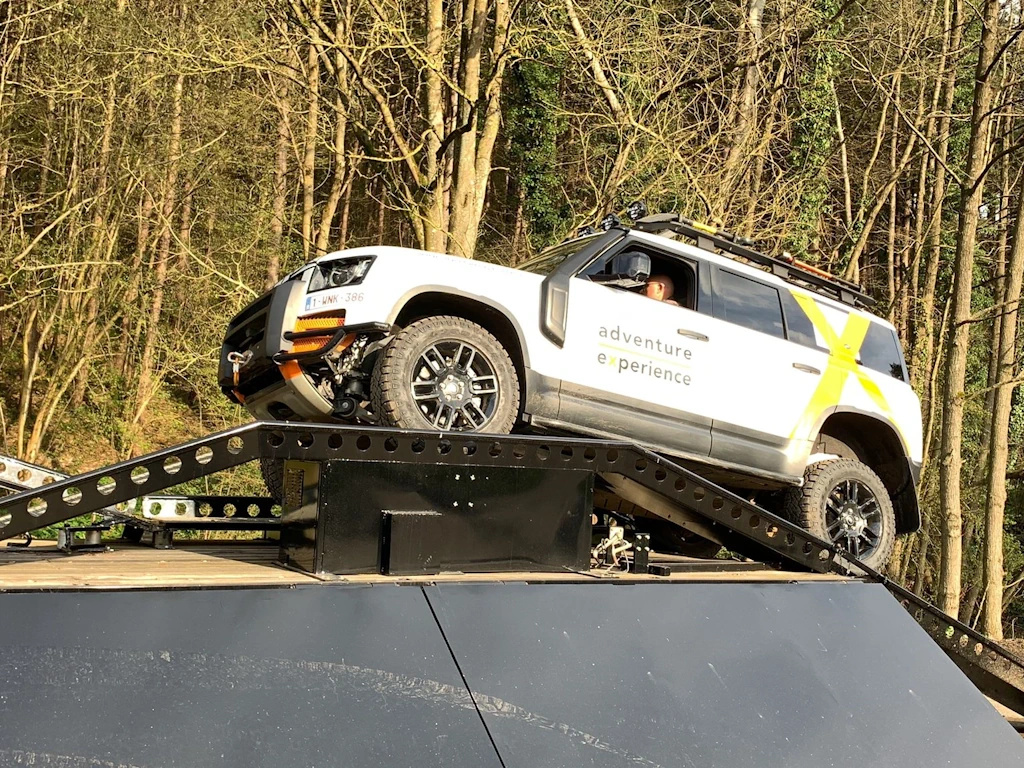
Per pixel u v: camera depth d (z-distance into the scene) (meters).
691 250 5.72
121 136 16.41
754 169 17.11
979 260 24.84
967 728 3.41
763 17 18.58
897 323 25.56
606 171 15.36
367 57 12.45
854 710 3.28
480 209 12.78
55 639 2.38
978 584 22.81
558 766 2.62
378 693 2.59
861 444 6.61
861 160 25.58
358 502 3.18
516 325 4.82
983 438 21.56
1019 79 14.54
